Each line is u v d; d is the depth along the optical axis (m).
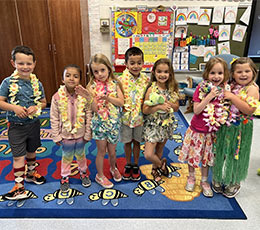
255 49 3.65
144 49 3.63
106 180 1.71
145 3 3.47
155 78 1.60
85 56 3.49
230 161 1.52
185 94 3.60
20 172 1.54
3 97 1.44
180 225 1.34
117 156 2.18
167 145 2.41
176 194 1.62
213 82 1.44
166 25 3.52
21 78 1.48
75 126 1.52
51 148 2.32
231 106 1.46
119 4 3.47
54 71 3.54
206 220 1.38
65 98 1.49
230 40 3.62
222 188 1.66
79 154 1.62
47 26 3.31
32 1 3.19
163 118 1.58
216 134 1.52
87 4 3.46
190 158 1.57
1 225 1.34
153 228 1.32
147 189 1.68
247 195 1.62
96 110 1.51
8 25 3.27
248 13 3.47
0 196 1.58
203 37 3.61
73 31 3.34
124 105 1.59
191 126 1.57
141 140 1.69
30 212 1.44
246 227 1.33
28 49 1.44
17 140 1.50
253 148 2.34
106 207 1.49
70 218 1.39
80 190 1.66
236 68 1.41
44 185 1.72
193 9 3.45
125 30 3.53
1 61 3.42
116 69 3.06
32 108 1.48
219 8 3.45
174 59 3.69
